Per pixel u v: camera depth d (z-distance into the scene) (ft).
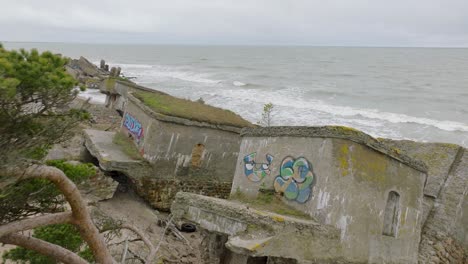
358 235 33.12
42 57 20.29
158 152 52.90
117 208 49.39
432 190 44.83
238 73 276.00
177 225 49.73
